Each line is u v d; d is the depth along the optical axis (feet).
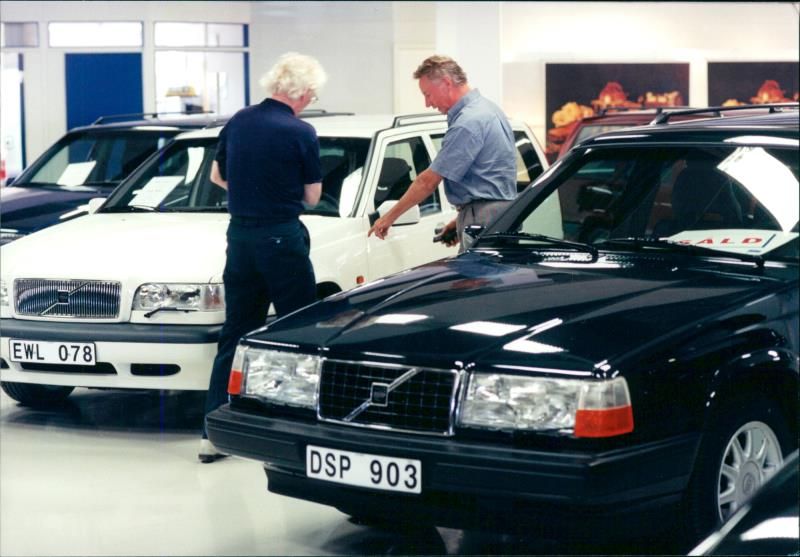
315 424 14.61
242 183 19.81
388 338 14.46
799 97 60.18
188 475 19.45
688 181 17.08
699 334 13.85
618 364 13.17
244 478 19.27
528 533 13.48
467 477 13.23
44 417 23.34
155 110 64.59
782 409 14.89
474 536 16.29
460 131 21.66
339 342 14.69
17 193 32.94
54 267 21.53
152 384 20.95
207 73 65.26
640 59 57.47
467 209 22.13
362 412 14.28
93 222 23.90
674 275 15.62
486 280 16.07
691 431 13.52
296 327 15.52
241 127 19.93
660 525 13.50
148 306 20.92
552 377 13.21
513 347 13.73
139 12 63.72
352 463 13.99
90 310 21.26
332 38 63.31
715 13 61.98
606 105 57.06
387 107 63.00
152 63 64.18
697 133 17.62
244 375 15.55
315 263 21.65
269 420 14.94
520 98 56.85
